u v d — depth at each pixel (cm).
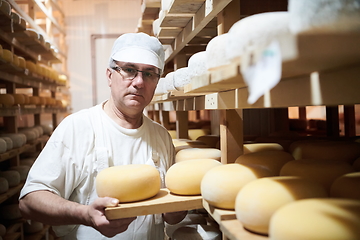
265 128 216
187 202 85
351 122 175
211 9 102
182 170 89
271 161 82
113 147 118
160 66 123
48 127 361
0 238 192
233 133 105
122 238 112
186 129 211
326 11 32
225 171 73
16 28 222
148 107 292
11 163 254
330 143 94
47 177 108
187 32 140
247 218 57
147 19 222
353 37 34
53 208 96
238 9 104
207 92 100
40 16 391
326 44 36
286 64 43
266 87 43
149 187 86
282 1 128
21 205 107
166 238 144
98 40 462
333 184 60
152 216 118
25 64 256
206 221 136
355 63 42
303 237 41
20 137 245
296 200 54
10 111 233
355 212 42
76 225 113
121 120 122
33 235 239
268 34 42
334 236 39
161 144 131
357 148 88
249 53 44
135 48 116
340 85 44
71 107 457
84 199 114
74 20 456
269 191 56
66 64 452
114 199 82
